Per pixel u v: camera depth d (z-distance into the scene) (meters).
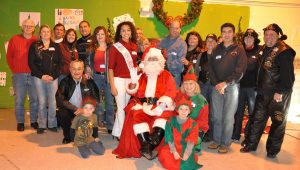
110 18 6.59
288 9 7.25
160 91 4.08
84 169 3.57
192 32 5.28
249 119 4.81
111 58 4.36
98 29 4.87
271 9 7.20
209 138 4.78
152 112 3.89
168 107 3.93
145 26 6.74
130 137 3.98
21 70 4.82
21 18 6.27
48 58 4.74
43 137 4.63
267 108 4.19
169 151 3.73
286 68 3.86
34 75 4.70
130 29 4.46
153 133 3.84
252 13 7.16
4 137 4.55
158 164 3.81
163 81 4.13
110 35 5.95
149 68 4.06
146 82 4.16
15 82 4.86
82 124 3.97
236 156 4.20
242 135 5.22
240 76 4.07
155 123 3.87
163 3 6.66
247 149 4.38
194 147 3.73
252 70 4.70
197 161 3.83
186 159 3.64
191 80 4.00
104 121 5.42
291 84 3.91
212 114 4.38
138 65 4.54
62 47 4.95
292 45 7.31
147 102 4.04
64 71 4.95
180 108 3.67
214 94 4.31
